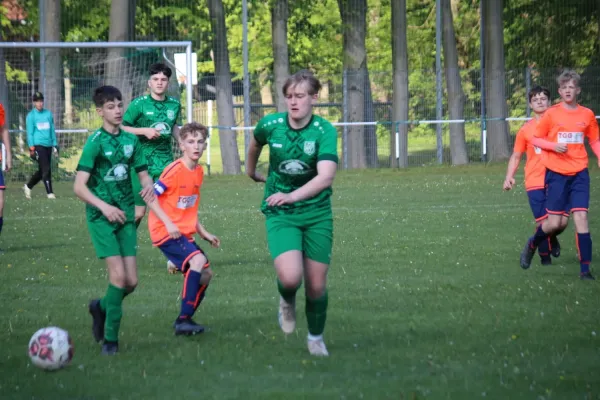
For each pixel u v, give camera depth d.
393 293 30.06
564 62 126.81
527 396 18.06
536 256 38.72
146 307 28.17
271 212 21.62
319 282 21.50
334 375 19.92
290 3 111.75
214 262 37.66
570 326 24.81
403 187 78.12
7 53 95.38
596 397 17.92
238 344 23.03
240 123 111.62
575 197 33.25
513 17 127.62
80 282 33.12
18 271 35.66
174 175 26.55
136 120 37.66
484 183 80.88
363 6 108.94
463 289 30.73
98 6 110.75
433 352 21.98
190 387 19.05
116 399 18.14
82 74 96.00
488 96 111.44
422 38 144.38
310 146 21.08
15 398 18.23
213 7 103.94
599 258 38.09
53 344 20.28
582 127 33.19
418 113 112.88
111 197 22.53
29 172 93.12
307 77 20.97
